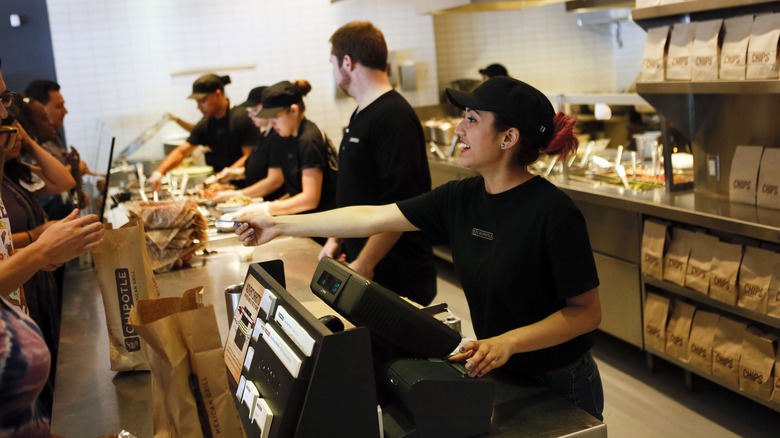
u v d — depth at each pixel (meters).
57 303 2.99
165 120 6.06
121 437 1.38
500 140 1.67
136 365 1.89
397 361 1.39
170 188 4.80
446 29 6.87
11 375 1.07
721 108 3.46
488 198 1.74
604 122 5.63
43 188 3.46
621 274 3.81
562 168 4.50
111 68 6.14
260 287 1.46
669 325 3.52
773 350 2.95
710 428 3.15
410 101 6.82
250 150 5.52
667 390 3.55
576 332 1.60
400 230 2.00
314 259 3.00
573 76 7.30
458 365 1.41
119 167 5.69
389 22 6.65
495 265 1.68
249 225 2.14
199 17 6.26
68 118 6.10
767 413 3.25
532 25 7.08
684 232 3.37
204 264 3.03
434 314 1.82
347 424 1.19
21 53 6.12
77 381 1.88
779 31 2.86
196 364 1.26
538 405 1.51
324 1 6.50
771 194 3.14
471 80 6.71
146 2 6.12
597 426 1.41
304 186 3.79
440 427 1.34
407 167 2.65
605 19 6.77
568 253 1.59
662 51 3.45
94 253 1.84
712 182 3.59
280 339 1.26
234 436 1.28
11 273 1.61
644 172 4.22
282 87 3.87
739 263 3.07
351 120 2.85
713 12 3.37
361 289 1.36
